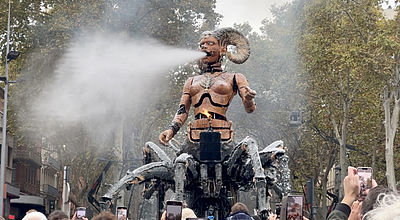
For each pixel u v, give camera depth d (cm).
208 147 1554
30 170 7069
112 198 1605
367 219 445
